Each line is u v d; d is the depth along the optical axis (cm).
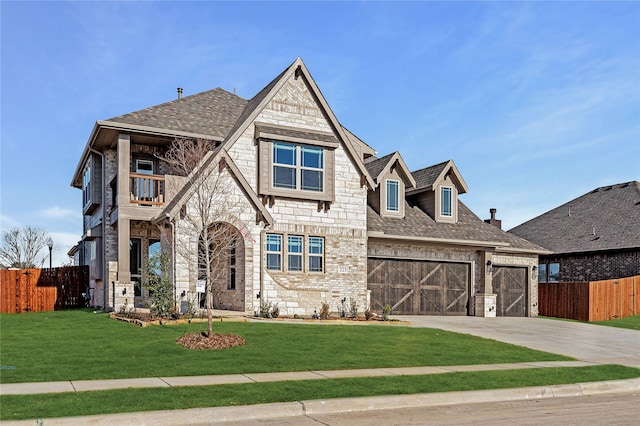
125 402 909
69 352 1342
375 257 2538
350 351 1474
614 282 2977
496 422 888
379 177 2633
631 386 1243
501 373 1280
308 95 2364
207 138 2294
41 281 2588
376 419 902
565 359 1559
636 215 3475
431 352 1530
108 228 2389
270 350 1434
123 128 2170
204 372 1182
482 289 2792
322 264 2320
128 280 2130
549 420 907
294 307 2225
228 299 2236
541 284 3170
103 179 2447
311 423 870
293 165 2284
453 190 2823
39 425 793
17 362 1227
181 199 1983
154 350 1383
